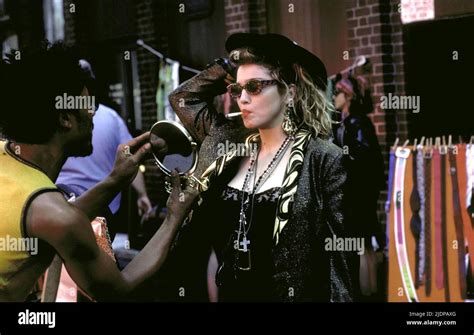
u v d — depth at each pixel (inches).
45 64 124.6
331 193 150.8
